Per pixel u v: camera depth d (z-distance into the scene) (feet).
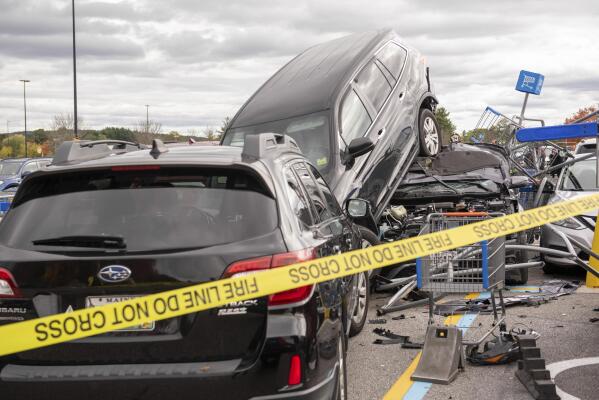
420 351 20.26
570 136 23.73
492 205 31.04
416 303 25.02
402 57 35.55
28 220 12.35
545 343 20.63
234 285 11.28
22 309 11.71
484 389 16.79
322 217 15.74
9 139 238.27
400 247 16.72
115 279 11.39
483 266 18.25
